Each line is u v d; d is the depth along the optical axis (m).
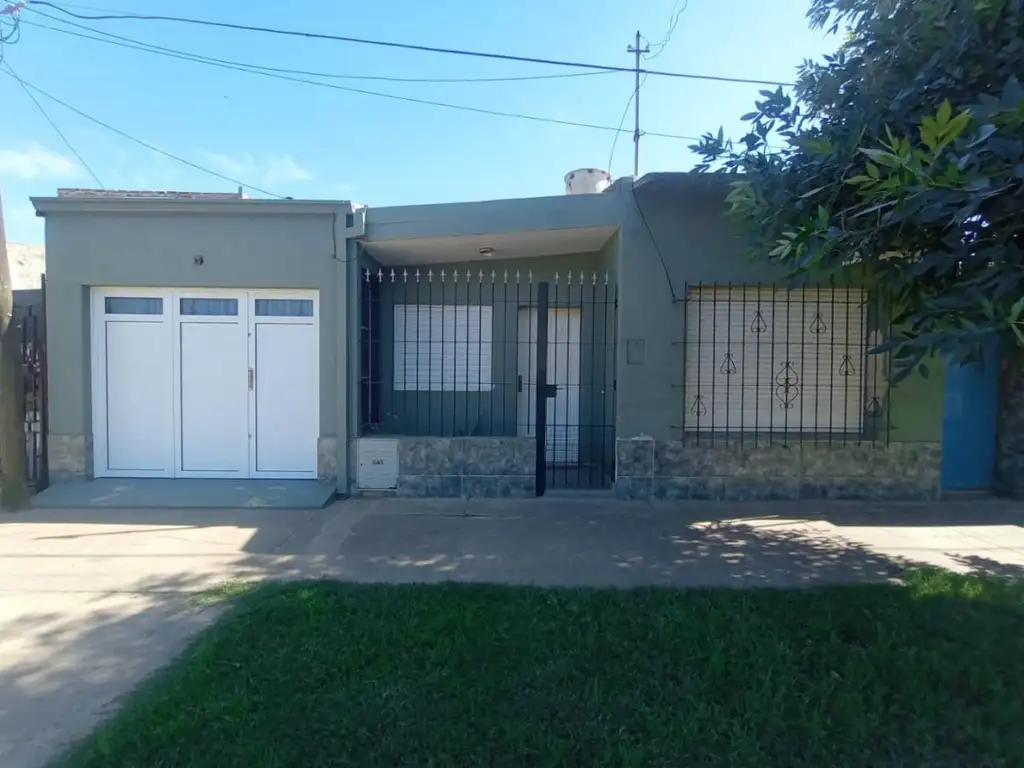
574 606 4.44
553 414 8.93
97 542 6.03
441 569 5.36
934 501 7.68
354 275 7.79
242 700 3.26
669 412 7.61
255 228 7.77
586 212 7.55
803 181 5.27
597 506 7.36
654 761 2.84
